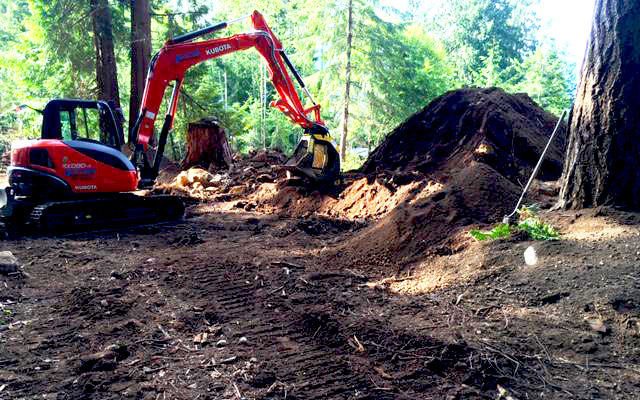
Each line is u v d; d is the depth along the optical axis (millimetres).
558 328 4137
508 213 6969
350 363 3711
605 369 3564
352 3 25406
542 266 5164
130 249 7785
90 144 9180
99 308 4945
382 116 27922
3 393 3334
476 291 5051
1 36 36500
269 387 3387
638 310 4188
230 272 6234
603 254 5094
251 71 45594
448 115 12578
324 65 28484
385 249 6672
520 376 3477
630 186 6059
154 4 21984
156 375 3576
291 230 9180
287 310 4852
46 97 26297
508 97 12109
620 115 6066
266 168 16234
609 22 6148
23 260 6992
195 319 4691
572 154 6543
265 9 46750
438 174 10672
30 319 4742
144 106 10164
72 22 19547
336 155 11906
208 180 15039
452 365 3613
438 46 40594
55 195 8961
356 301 5035
